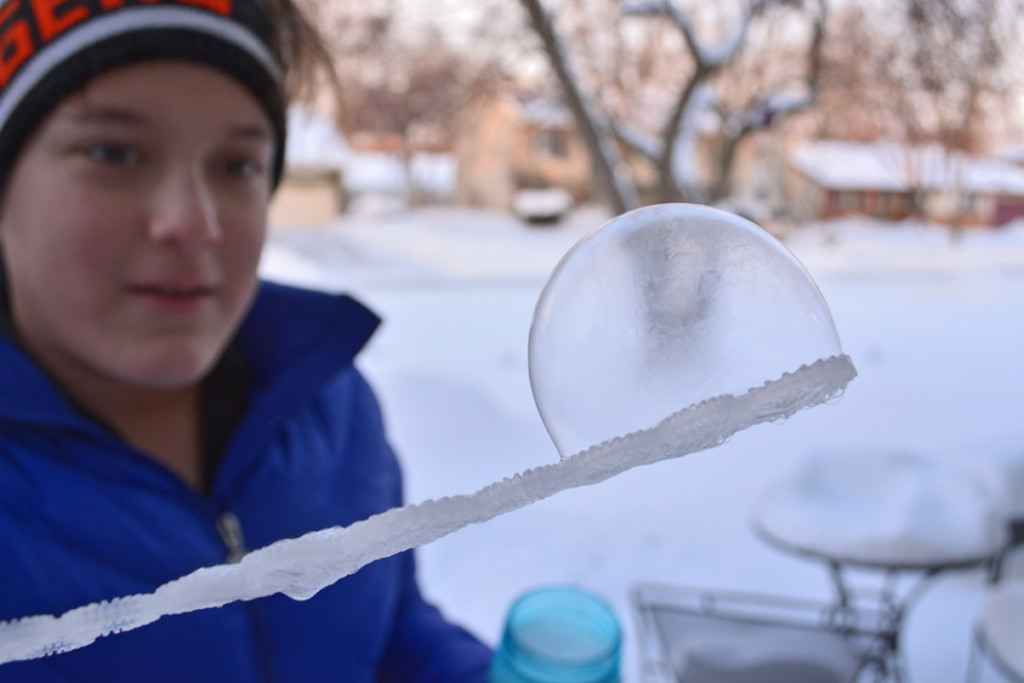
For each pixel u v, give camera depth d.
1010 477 2.90
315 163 20.62
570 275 0.41
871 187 16.42
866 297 10.70
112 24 0.81
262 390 1.12
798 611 2.70
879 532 2.14
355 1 6.80
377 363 6.11
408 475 3.89
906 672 2.34
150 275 0.88
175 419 1.09
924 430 4.70
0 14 0.86
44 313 0.91
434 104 8.95
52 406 0.88
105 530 0.91
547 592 1.12
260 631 1.02
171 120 0.86
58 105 0.82
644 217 0.42
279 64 1.08
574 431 0.38
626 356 0.38
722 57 6.20
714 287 0.38
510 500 0.29
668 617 2.17
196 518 1.01
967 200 15.62
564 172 24.97
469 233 19.94
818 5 6.13
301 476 1.15
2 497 0.85
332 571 0.30
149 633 0.89
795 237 15.02
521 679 0.98
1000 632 1.94
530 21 6.03
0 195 0.92
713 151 11.25
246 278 1.02
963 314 9.29
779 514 2.34
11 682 0.80
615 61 7.23
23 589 0.84
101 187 0.85
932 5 5.40
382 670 1.33
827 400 0.30
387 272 12.91
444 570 3.11
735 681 1.89
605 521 3.47
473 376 5.87
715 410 0.29
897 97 6.55
